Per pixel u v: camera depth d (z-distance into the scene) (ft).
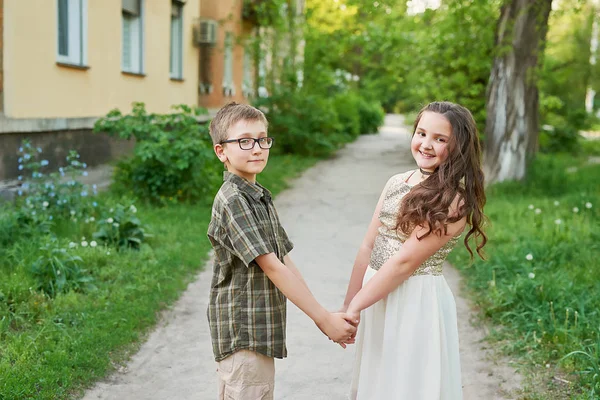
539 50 36.58
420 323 8.30
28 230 19.40
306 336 15.48
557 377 12.63
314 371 13.47
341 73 90.38
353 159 56.44
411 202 8.07
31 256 17.39
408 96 75.36
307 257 23.24
